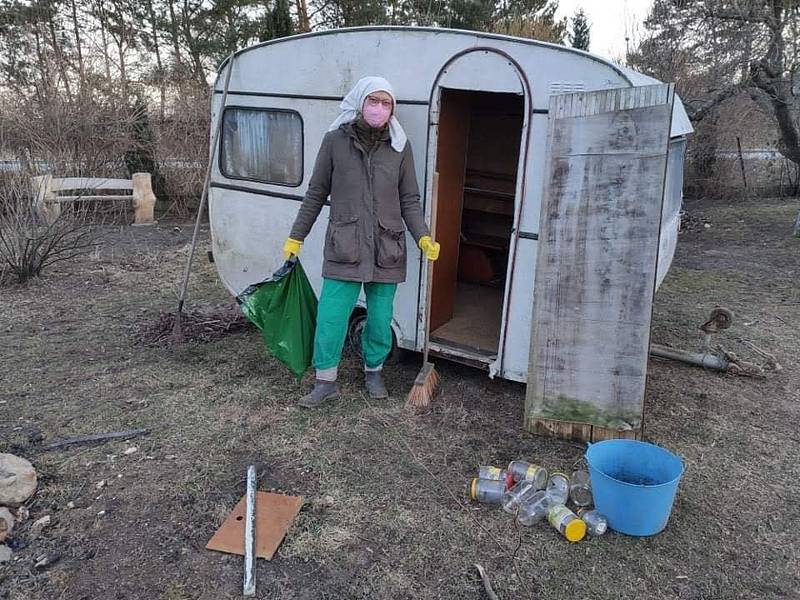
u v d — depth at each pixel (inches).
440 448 137.3
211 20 738.2
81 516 111.7
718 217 474.0
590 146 126.8
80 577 97.3
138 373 173.0
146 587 95.5
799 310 245.9
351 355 187.5
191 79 533.3
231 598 93.7
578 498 118.3
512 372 154.5
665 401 164.9
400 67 154.1
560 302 134.9
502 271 238.4
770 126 553.9
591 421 137.4
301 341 154.1
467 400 160.4
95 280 268.7
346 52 161.6
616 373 133.3
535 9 718.5
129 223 419.5
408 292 166.4
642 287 127.8
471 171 233.6
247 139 189.3
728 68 422.3
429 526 111.0
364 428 144.6
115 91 459.8
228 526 109.2
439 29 146.5
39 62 482.9
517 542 107.4
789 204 523.2
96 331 206.8
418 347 168.6
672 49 460.8
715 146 553.0
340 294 145.9
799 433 149.4
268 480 123.6
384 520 112.3
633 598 95.9
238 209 195.5
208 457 131.2
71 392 160.7
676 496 122.2
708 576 100.7
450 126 167.6
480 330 183.0
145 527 109.1
